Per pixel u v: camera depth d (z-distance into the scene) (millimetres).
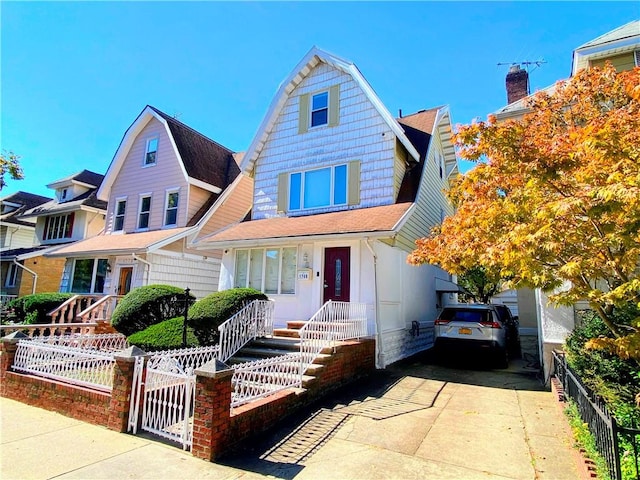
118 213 18062
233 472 3986
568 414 5219
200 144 18734
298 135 13797
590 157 4039
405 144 11891
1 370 6930
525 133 5414
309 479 3852
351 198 12211
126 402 5133
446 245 7488
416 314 13047
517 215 4711
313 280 11148
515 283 5238
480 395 7207
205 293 16344
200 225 15445
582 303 7863
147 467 4062
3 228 24469
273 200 13859
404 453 4520
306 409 6160
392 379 8523
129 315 9992
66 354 6238
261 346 8812
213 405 4336
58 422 5434
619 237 3607
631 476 3020
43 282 20625
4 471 3912
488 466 4188
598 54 9609
